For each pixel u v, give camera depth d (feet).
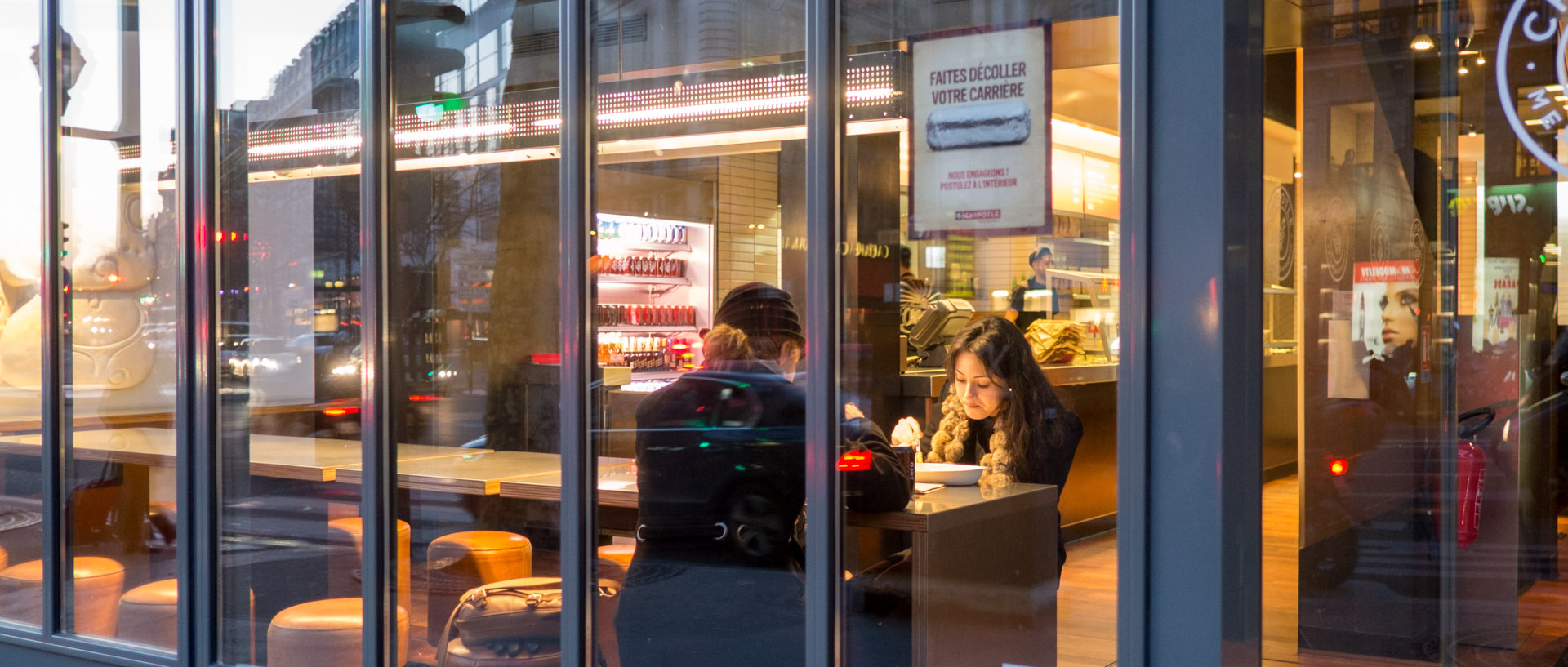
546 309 11.00
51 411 13.52
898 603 9.48
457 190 11.30
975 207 8.80
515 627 10.57
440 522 11.43
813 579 9.35
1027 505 9.14
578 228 10.53
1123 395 7.82
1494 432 15.23
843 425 9.41
